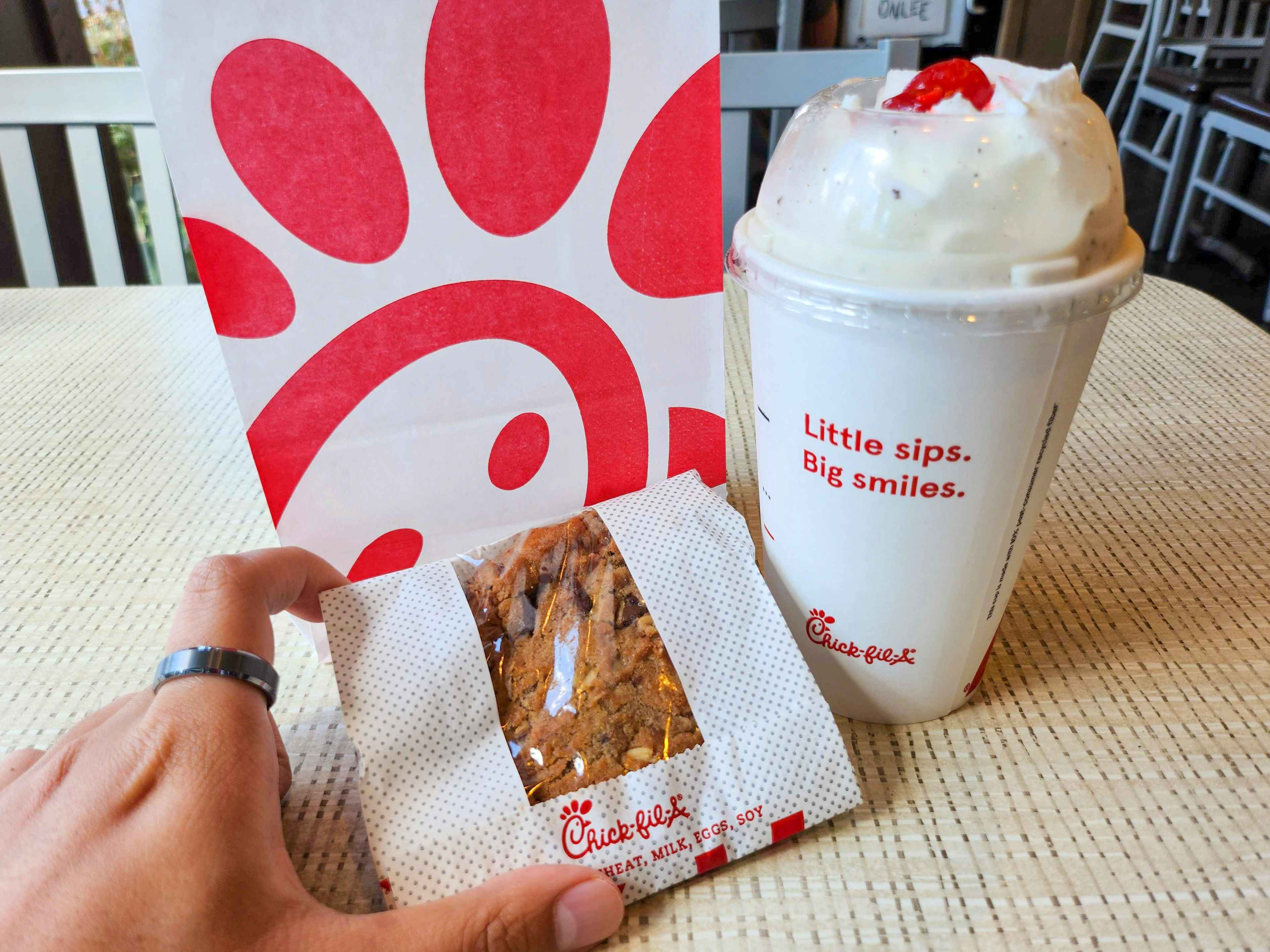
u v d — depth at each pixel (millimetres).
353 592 194
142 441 316
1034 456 173
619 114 204
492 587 197
